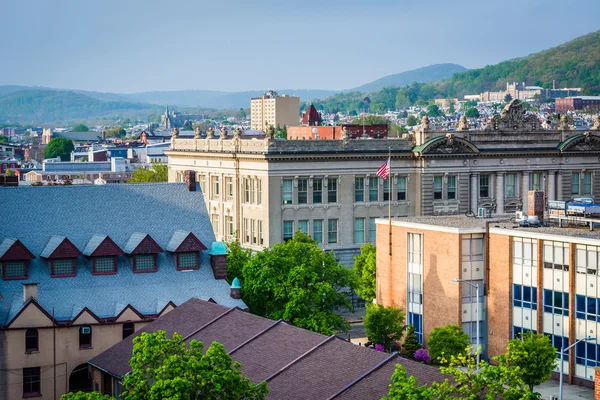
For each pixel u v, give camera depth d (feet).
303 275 374.22
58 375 351.87
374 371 260.21
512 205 592.60
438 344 348.79
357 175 557.74
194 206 406.41
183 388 231.71
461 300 387.34
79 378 356.38
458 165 575.38
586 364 351.87
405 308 418.10
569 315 355.15
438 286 397.19
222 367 241.55
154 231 393.70
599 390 237.04
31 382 349.20
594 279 346.33
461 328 380.37
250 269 385.09
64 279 370.12
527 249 371.76
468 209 580.30
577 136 603.67
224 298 380.17
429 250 401.49
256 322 319.88
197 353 245.65
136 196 401.49
